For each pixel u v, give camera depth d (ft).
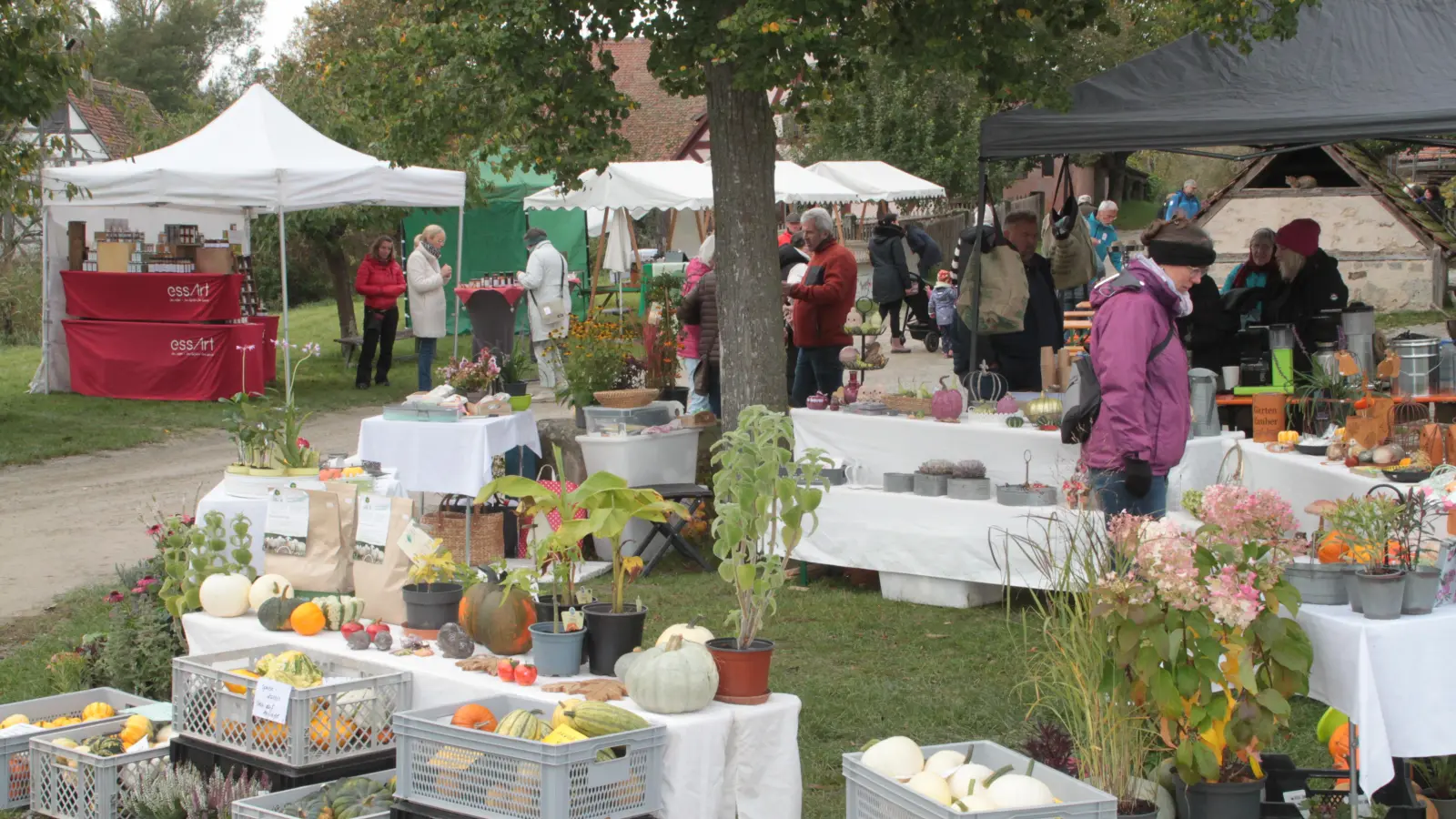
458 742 11.95
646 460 27.55
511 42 30.12
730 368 29.73
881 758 11.85
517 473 27.91
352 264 109.81
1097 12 32.01
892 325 61.36
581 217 83.71
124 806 14.34
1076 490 21.50
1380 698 12.01
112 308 50.06
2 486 36.29
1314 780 13.42
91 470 38.60
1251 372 26.11
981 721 17.62
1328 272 30.53
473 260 73.41
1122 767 12.35
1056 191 34.06
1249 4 27.94
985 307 29.40
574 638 13.50
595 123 32.53
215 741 14.33
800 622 22.82
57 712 16.58
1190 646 12.14
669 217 106.52
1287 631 12.09
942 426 24.18
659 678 12.35
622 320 32.12
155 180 41.45
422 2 32.17
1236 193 62.90
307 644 15.02
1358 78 28.45
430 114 31.73
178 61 189.57
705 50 27.40
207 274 49.75
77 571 27.48
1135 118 27.63
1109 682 12.43
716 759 12.37
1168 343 17.43
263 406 21.56
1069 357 23.98
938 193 72.69
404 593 15.07
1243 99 28.25
